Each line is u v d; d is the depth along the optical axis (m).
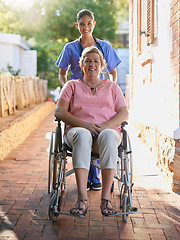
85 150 3.08
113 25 23.50
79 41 4.20
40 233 3.03
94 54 3.51
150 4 5.96
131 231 3.09
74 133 3.17
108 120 3.46
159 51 5.39
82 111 3.46
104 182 3.08
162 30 5.18
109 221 3.29
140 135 7.32
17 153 6.15
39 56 21.47
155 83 5.67
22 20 22.22
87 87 3.52
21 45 17.83
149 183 4.43
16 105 9.94
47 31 22.25
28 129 8.33
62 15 22.03
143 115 6.71
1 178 4.61
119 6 25.30
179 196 3.96
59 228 3.13
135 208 3.19
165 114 4.94
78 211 2.95
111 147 3.09
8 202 3.73
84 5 22.27
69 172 3.47
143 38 6.88
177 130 4.02
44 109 12.39
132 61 8.32
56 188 3.28
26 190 4.13
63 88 3.58
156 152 5.38
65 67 4.30
